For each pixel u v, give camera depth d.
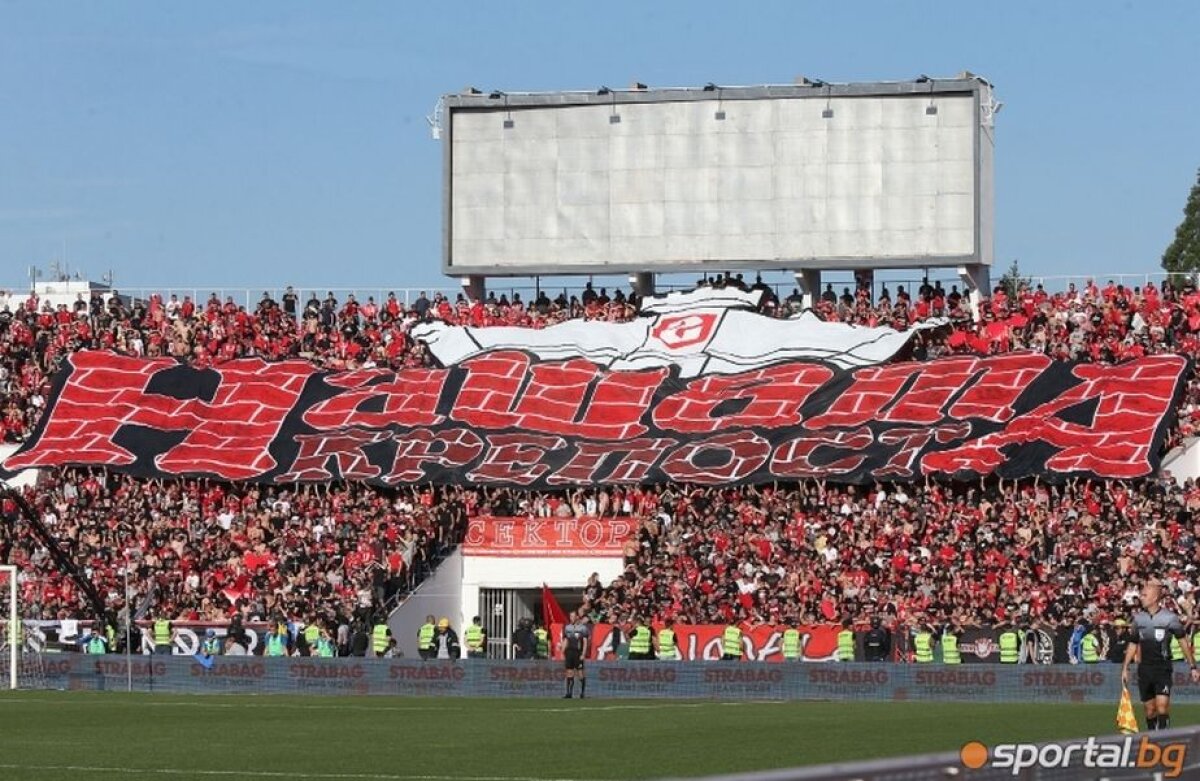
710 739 34.62
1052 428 67.31
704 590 61.69
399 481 70.75
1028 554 61.00
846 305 79.25
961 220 77.12
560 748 32.69
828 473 67.06
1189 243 138.00
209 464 73.31
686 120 79.69
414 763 29.75
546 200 81.00
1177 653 49.00
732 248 79.25
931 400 70.50
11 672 55.72
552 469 70.31
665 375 75.06
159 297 83.81
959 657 55.25
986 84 77.56
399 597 64.94
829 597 59.84
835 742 33.84
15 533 69.44
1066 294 76.12
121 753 31.86
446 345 78.75
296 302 83.50
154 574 66.75
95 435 75.56
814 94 78.44
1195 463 65.81
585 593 62.41
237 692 54.25
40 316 83.00
